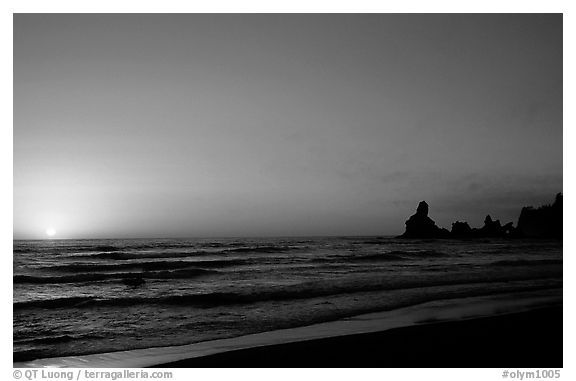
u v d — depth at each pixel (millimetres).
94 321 10766
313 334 9102
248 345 8367
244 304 12609
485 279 17500
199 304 12836
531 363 7301
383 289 14945
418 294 13883
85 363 7492
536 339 8469
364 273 20906
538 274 19188
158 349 8219
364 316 10789
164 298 13891
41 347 8398
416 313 11094
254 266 25984
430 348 7934
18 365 7508
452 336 8648
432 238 74125
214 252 37594
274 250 42062
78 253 34656
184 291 16312
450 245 51688
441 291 14453
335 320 10391
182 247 45031
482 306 11992
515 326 9398
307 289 15172
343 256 33406
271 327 9773
